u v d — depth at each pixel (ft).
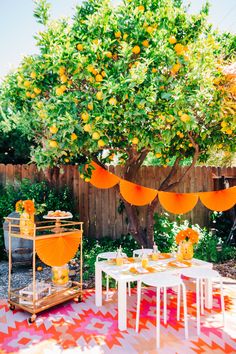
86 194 22.00
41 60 12.28
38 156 12.96
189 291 14.64
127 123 12.42
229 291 14.46
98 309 12.19
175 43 12.83
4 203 19.43
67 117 10.99
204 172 24.79
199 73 12.23
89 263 16.89
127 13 12.67
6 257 19.38
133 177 17.74
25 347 9.25
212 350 9.25
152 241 17.66
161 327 10.77
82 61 11.48
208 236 21.30
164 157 18.29
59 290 12.75
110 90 10.69
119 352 9.06
